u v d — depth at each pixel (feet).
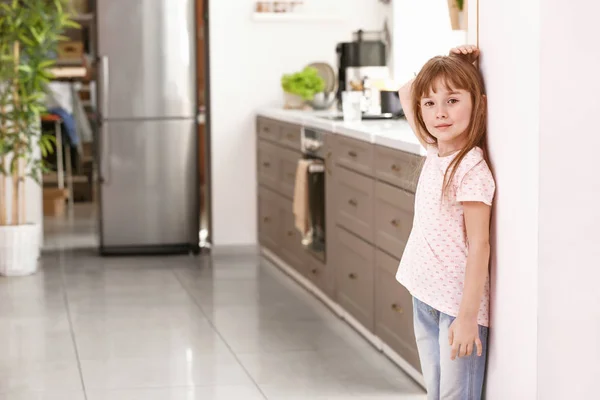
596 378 8.41
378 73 21.25
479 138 9.02
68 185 32.60
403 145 13.91
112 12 24.43
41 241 25.64
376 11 24.81
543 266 8.21
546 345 8.29
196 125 25.02
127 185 24.88
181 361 15.23
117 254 25.00
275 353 15.65
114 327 17.47
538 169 8.11
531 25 8.08
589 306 8.31
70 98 31.55
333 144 17.88
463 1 14.29
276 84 25.36
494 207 8.88
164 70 24.72
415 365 13.92
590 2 8.03
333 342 16.26
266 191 24.04
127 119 24.73
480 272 8.80
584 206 8.20
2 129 22.04
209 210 25.71
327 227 18.52
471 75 8.90
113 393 13.58
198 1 25.88
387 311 15.10
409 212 13.80
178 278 21.98
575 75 8.07
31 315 18.48
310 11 25.18
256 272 22.61
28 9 22.08
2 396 13.47
